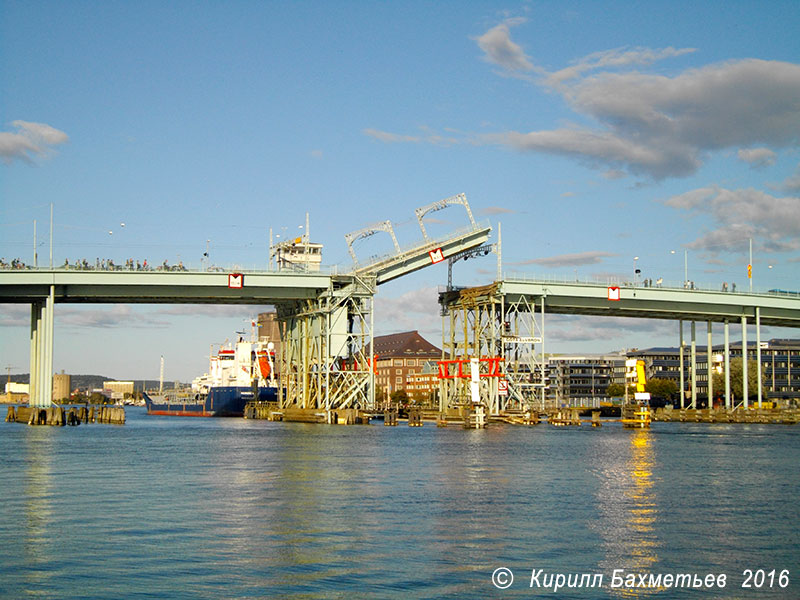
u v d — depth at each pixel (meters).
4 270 113.69
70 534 39.50
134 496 50.56
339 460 71.31
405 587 31.67
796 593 31.67
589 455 76.81
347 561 35.00
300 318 134.75
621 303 135.38
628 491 53.44
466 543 38.16
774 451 83.19
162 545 37.41
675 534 40.44
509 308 131.62
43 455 76.50
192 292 121.31
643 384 127.50
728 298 140.00
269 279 121.62
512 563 34.97
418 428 120.94
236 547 37.16
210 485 55.28
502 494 51.62
